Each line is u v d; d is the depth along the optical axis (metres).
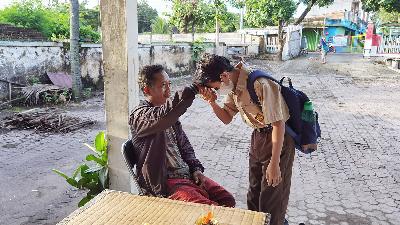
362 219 4.19
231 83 2.69
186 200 2.50
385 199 4.69
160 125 2.47
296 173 5.57
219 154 6.50
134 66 3.64
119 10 3.47
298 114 2.85
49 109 10.27
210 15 27.81
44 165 5.95
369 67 20.36
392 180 5.30
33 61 11.41
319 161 6.11
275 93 2.67
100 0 3.51
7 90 10.64
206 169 5.75
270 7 24.19
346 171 5.66
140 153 2.73
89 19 26.98
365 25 41.59
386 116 9.41
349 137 7.52
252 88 2.67
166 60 17.22
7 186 5.09
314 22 35.00
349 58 25.64
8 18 16.89
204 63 2.50
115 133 3.73
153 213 2.12
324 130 8.07
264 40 28.80
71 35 11.32
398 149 6.73
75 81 11.56
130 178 3.76
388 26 24.56
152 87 2.75
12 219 4.18
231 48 27.03
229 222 2.02
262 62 24.27
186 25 29.38
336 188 5.03
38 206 4.50
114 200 2.28
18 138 7.51
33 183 5.20
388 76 17.25
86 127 8.41
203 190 2.74
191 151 3.02
